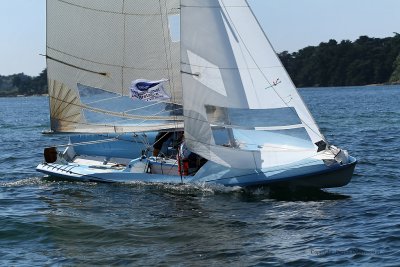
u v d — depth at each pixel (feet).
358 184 86.99
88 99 91.66
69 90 91.97
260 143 80.89
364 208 72.69
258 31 80.18
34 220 70.59
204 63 80.28
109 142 95.96
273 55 79.97
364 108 271.49
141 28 88.53
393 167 101.09
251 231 64.85
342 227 65.26
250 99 80.12
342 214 70.28
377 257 56.24
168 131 89.51
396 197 78.18
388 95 426.92
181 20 80.28
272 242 61.21
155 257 57.93
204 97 80.43
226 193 80.69
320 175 77.87
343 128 173.78
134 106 90.38
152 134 93.61
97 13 89.30
